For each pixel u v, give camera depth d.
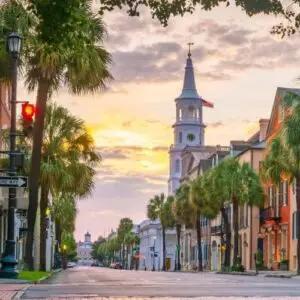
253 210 70.62
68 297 14.15
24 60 27.95
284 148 44.75
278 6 9.47
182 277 34.81
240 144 83.38
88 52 27.62
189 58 162.25
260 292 16.81
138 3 9.90
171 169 158.25
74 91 29.36
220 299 13.44
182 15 9.85
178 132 158.50
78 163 41.09
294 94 43.91
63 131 40.91
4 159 39.66
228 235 64.69
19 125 40.19
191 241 109.50
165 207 104.75
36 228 59.28
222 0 9.59
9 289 17.69
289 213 59.62
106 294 15.53
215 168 63.81
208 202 65.44
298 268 44.75
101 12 9.95
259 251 65.06
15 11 23.66
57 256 83.06
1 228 43.62
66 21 10.15
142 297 14.22
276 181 47.00
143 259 176.88
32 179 29.94
